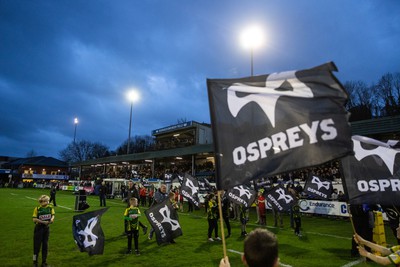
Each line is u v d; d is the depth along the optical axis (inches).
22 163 2588.6
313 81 107.2
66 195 1330.0
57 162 2775.6
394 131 709.3
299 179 858.8
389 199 135.9
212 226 378.3
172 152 1302.9
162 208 343.0
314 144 100.7
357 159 143.8
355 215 293.7
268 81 112.7
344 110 101.1
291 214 483.5
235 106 111.4
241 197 427.5
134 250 323.0
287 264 273.0
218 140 108.2
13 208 698.2
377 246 123.2
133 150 3115.2
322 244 357.1
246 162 104.3
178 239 385.7
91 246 269.4
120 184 1269.7
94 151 3316.9
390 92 1432.1
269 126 106.7
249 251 64.2
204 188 791.1
